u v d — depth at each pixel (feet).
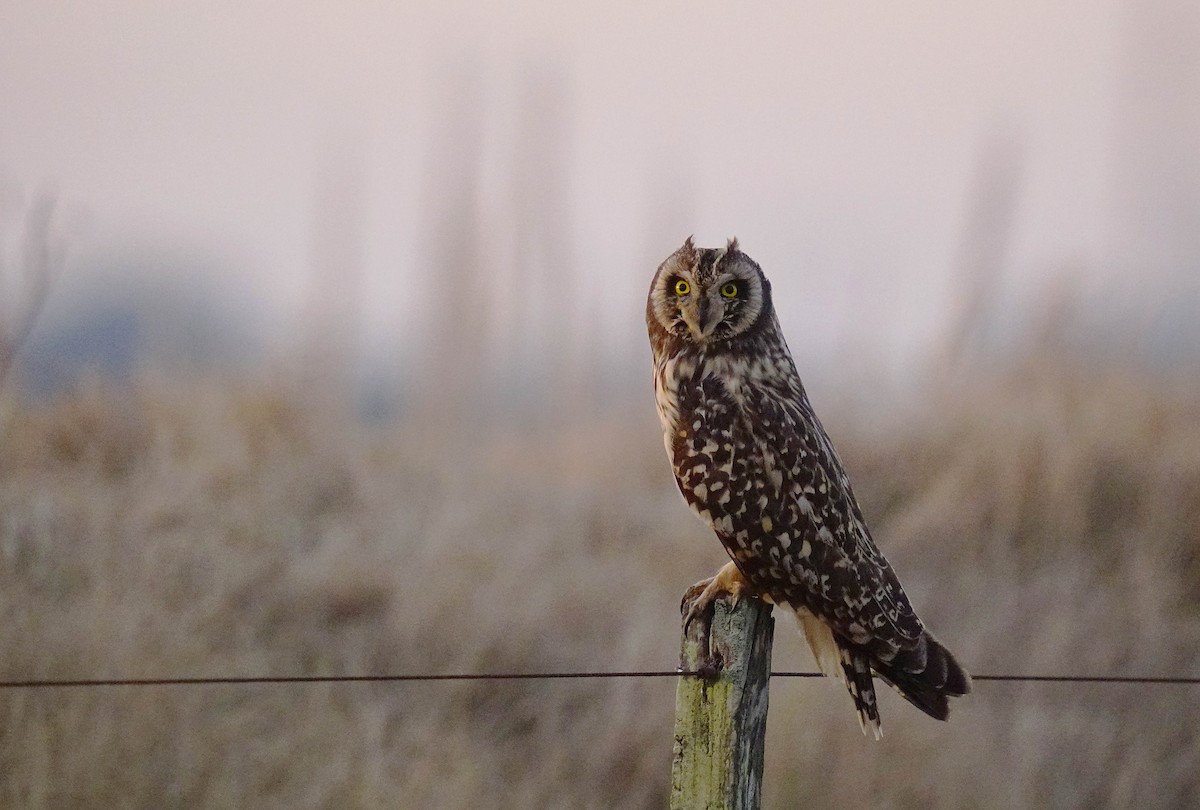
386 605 40.06
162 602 37.42
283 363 53.67
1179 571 47.09
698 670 20.44
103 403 47.16
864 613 24.85
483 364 69.62
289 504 44.42
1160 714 40.96
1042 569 46.62
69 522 39.42
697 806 20.40
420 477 51.31
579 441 62.64
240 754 33.60
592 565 44.83
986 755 38.22
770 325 27.17
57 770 31.50
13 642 33.91
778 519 25.03
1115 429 50.60
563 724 37.70
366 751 34.68
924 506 49.83
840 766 36.58
